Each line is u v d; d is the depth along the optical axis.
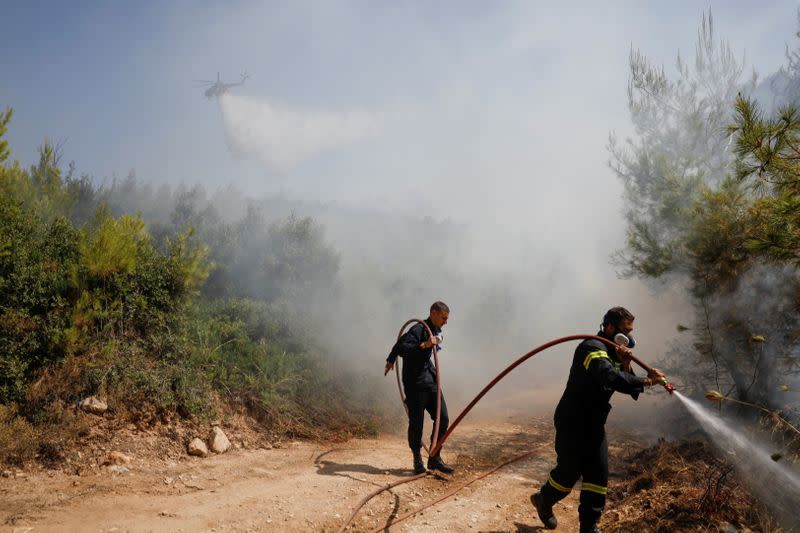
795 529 3.91
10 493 4.38
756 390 6.50
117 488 4.73
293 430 7.23
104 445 5.42
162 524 4.12
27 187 7.98
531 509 5.01
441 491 5.42
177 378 6.56
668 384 3.87
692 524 3.99
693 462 5.04
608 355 4.16
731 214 6.05
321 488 5.21
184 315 7.70
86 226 7.70
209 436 6.23
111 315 6.49
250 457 6.13
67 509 4.21
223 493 4.91
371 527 4.41
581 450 4.08
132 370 6.27
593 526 4.05
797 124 4.07
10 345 5.54
